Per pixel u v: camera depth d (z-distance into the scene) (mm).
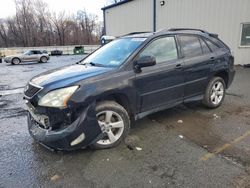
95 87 3391
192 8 14078
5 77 12586
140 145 3754
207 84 5105
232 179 2859
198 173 2994
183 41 4680
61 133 3174
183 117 4902
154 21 16656
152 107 4188
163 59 4281
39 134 3346
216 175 2943
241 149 3553
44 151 3646
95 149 3609
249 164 3162
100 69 3771
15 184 2914
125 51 4105
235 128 4309
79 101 3221
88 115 3289
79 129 3215
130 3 18688
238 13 12195
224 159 3295
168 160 3309
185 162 3248
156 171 3072
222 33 12977
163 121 4703
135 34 4750
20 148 3773
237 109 5332
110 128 3623
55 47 42969
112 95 3674
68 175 3051
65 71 3885
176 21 15148
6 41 61156
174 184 2809
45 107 3248
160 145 3740
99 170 3127
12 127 4715
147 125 4520
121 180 2918
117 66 3797
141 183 2850
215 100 5320
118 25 20594
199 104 5652
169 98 4395
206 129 4297
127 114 3760
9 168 3234
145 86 3955
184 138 3963
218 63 5145
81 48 40625
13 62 22234
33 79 3840
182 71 4457
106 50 4555
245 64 12195
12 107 6223
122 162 3295
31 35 60531
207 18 13453
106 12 21797
